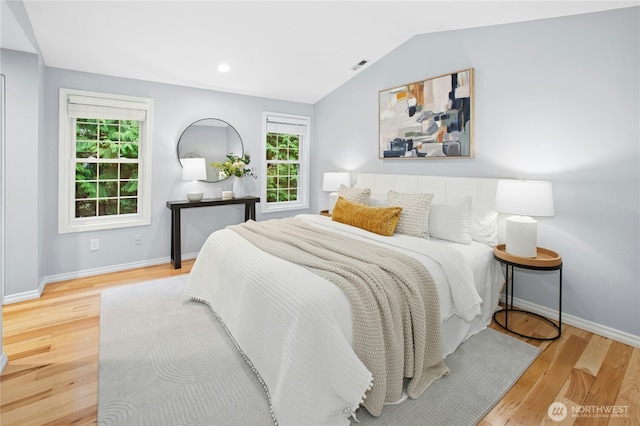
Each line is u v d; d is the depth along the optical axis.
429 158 3.51
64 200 3.52
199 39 3.22
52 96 3.40
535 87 2.70
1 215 2.08
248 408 1.67
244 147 4.74
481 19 2.88
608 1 2.20
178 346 2.21
